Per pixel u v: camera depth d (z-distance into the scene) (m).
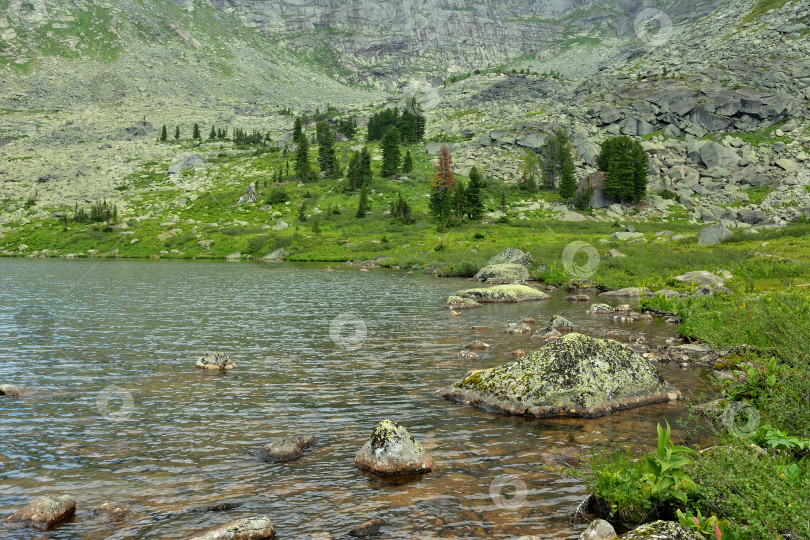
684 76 160.50
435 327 22.11
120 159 173.12
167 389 12.57
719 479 5.62
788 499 4.92
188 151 181.88
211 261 79.44
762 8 190.50
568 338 11.98
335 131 194.62
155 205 128.25
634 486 6.30
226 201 128.62
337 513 6.54
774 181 116.00
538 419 10.33
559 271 45.00
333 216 112.62
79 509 6.63
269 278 48.88
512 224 100.06
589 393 10.73
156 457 8.40
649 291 33.75
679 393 11.77
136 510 6.61
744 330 15.38
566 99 183.12
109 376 13.86
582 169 133.12
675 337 19.50
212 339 19.33
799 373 8.12
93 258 86.62
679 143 135.88
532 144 150.62
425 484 7.41
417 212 114.38
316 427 9.91
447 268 55.41
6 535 5.93
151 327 22.02
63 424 10.02
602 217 105.69
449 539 5.88
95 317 24.77
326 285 42.22
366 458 8.05
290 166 157.75
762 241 56.66
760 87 146.00
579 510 6.57
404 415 10.64
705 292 28.03
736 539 4.96
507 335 20.11
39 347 17.72
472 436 9.36
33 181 151.75
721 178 121.00
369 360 15.80
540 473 7.75
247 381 13.36
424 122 180.12
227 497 7.00
